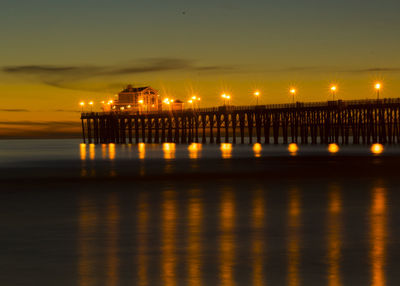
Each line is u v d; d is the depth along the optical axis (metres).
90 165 82.69
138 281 19.02
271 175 60.81
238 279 19.17
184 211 34.22
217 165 79.19
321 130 158.75
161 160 94.25
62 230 28.06
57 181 55.84
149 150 142.50
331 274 19.66
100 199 40.56
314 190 45.69
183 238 25.84
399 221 30.12
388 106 140.88
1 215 33.00
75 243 24.91
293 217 31.66
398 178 55.97
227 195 42.59
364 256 22.14
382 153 109.69
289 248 23.66
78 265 21.06
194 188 48.03
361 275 19.50
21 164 87.06
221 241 25.16
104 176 61.75
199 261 21.58
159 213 33.47
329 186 48.75
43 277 19.50
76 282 18.92
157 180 56.09
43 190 47.25
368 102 145.00
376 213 32.94
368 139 150.12
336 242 24.77
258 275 19.64
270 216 32.06
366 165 75.19
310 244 24.39
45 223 30.12
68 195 43.22
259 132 170.88
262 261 21.50
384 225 28.91
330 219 30.88
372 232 27.00
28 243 24.98
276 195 42.31
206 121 186.38
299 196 41.56
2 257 22.36
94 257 22.28
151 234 26.84
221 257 22.17
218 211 34.16
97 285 18.59
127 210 34.78
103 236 26.45
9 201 39.66
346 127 155.25
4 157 114.75
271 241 25.08
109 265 21.05
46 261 21.67
